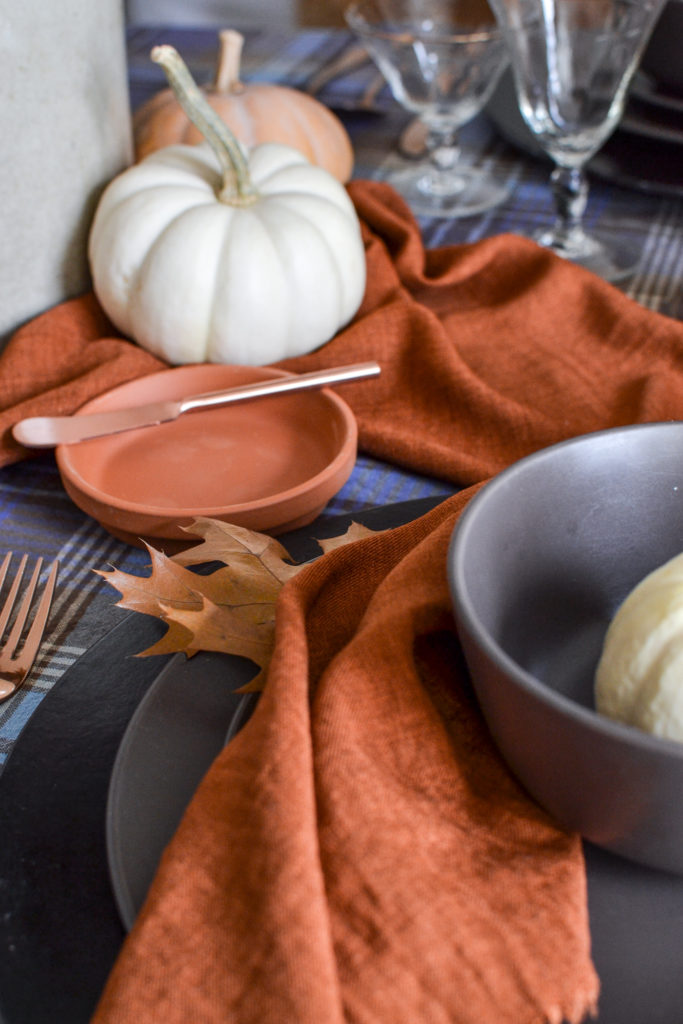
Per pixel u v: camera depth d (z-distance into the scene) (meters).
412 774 0.46
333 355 0.74
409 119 1.09
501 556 0.47
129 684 0.51
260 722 0.46
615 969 0.41
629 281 0.85
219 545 0.56
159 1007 0.38
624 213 0.94
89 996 0.41
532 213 0.94
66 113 0.74
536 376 0.75
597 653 0.50
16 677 0.56
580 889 0.42
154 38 1.22
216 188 0.76
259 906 0.39
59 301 0.79
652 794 0.39
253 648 0.51
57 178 0.75
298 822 0.41
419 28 0.99
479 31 0.99
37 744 0.49
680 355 0.75
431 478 0.69
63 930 0.44
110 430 0.65
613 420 0.71
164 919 0.40
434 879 0.42
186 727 0.49
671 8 0.84
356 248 0.77
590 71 0.81
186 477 0.65
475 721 0.48
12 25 0.68
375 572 0.52
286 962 0.37
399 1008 0.38
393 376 0.74
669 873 0.45
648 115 0.91
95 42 0.74
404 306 0.75
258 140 0.91
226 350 0.74
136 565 0.63
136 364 0.73
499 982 0.39
